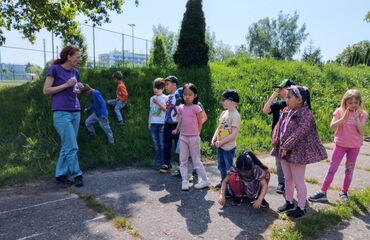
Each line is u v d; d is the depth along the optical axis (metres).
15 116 8.41
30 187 5.39
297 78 13.12
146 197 5.00
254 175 4.51
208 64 12.93
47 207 4.59
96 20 12.95
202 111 5.46
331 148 8.66
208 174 6.22
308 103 4.34
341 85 13.50
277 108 5.18
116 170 6.48
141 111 9.20
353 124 4.85
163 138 6.36
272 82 12.30
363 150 8.53
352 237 3.84
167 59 19.16
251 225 4.11
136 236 3.80
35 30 12.70
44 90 5.31
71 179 5.63
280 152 4.30
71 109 5.45
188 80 11.11
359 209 4.59
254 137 8.81
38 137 7.47
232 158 5.09
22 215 4.32
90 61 17.16
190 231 3.94
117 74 9.00
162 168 6.29
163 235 3.84
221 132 5.09
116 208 4.58
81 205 4.66
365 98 12.66
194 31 12.27
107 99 9.44
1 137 7.45
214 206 4.69
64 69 5.45
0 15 12.38
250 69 13.12
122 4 12.99
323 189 4.97
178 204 4.75
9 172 5.82
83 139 7.60
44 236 3.78
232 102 5.01
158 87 6.45
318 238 3.80
